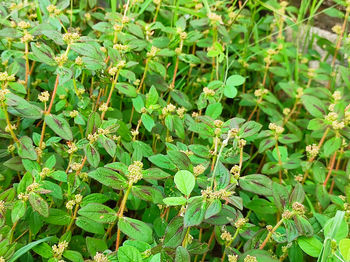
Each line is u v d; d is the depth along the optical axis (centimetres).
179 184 30
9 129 37
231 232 38
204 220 32
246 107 61
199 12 55
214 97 47
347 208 39
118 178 32
